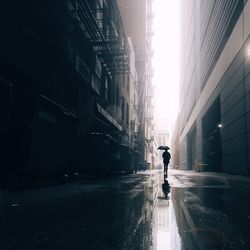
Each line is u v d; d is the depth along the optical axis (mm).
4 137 9281
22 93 9945
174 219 4797
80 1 17047
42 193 8625
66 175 13398
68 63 15852
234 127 26188
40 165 10594
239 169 24609
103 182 15023
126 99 41531
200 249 3070
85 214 5242
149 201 7129
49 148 11453
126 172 31141
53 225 4281
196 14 53156
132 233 3814
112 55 23641
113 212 5484
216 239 3484
